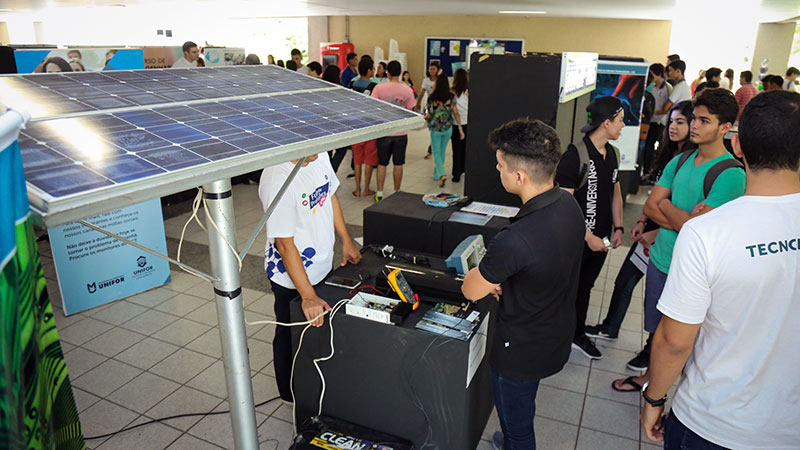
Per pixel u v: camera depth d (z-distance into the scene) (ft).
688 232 4.11
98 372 9.54
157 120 4.10
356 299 7.01
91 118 3.85
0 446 2.38
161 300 12.28
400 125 5.60
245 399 5.12
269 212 4.93
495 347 6.09
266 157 3.88
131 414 8.48
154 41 52.90
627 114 17.67
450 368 6.40
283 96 5.64
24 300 2.72
